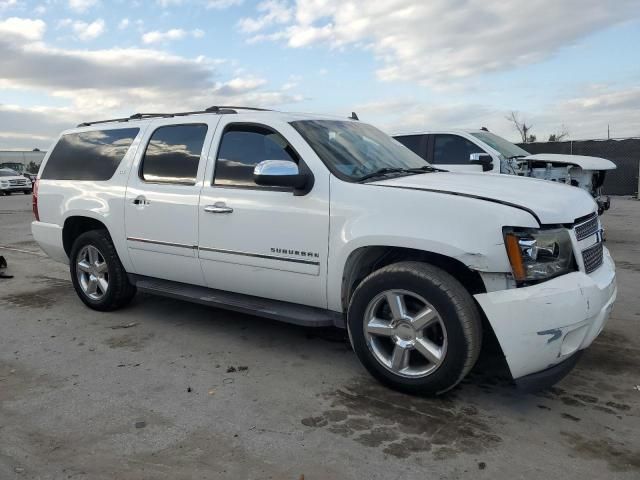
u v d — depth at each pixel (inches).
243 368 158.7
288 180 147.5
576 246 129.3
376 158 168.4
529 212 124.6
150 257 191.8
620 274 269.6
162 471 107.3
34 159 2420.0
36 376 154.6
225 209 166.4
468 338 126.5
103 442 118.2
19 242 421.4
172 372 156.3
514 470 106.3
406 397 138.3
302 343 179.5
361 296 140.8
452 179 150.6
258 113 172.7
